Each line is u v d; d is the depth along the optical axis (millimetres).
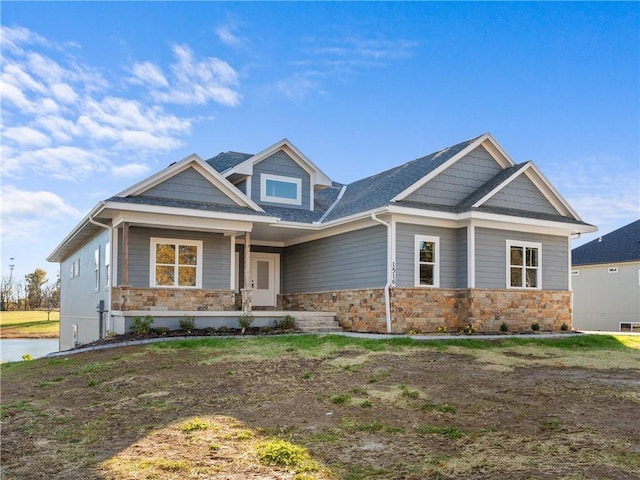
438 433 6457
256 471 5340
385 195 17219
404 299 15758
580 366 10586
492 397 8062
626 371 10094
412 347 12297
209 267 17438
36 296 69188
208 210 16250
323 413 7387
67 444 6422
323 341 13195
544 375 9648
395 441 6207
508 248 17156
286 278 21656
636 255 27750
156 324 15273
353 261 17562
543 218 17578
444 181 17312
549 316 17703
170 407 7898
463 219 16391
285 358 11242
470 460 5535
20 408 8344
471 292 16250
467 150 17734
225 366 10594
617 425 6629
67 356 13078
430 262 16422
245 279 17109
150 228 16688
